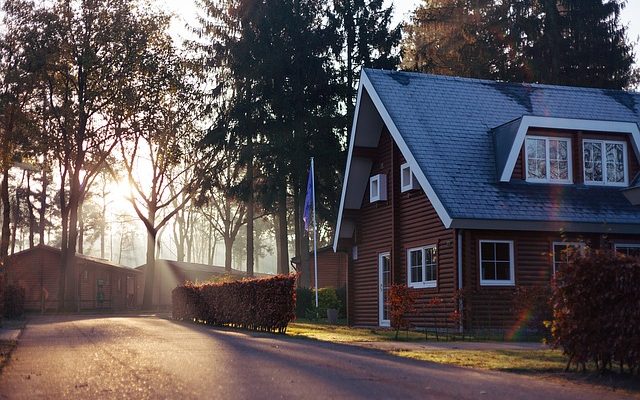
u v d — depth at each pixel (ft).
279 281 65.36
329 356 41.22
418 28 165.07
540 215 66.69
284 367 35.14
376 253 84.99
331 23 147.13
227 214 249.14
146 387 28.68
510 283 67.46
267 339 56.80
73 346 49.42
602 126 73.82
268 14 145.48
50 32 142.61
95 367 36.06
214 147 151.33
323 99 143.84
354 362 37.86
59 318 116.26
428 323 72.02
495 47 155.84
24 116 147.84
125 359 39.52
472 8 159.22
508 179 69.36
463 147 72.43
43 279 189.57
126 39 146.92
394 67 149.28
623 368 34.63
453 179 68.59
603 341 32.22
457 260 66.54
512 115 78.02
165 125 155.94
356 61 148.36
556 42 148.46
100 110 152.15
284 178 143.13
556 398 26.73
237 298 74.59
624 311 31.09
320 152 140.56
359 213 89.15
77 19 146.41
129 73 150.20
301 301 121.39
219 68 155.33
